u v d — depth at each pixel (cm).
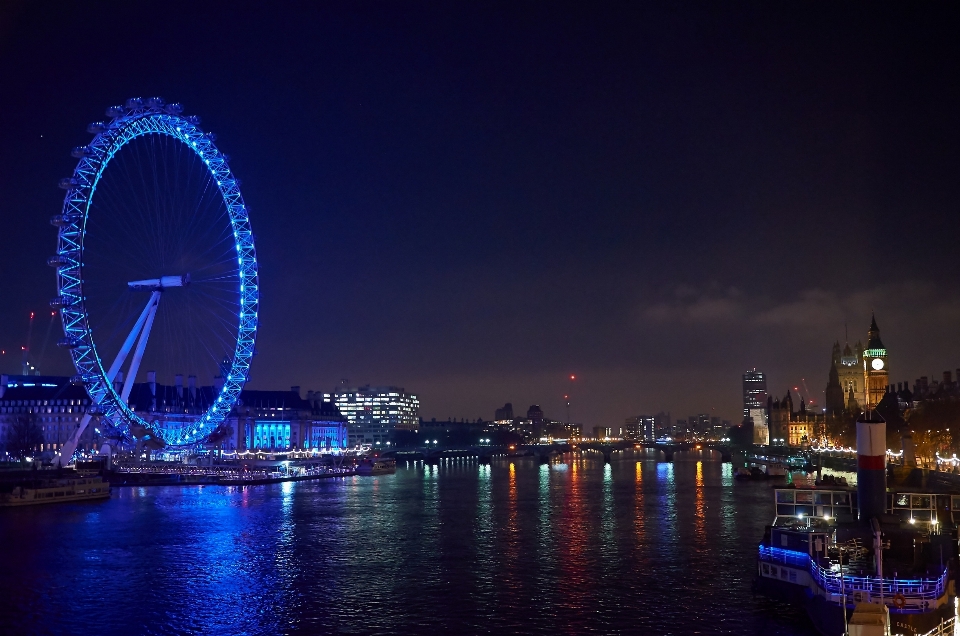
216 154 19988
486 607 9356
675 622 8588
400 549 12900
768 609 8844
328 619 8981
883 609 5900
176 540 13612
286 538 13938
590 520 16262
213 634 8538
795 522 9438
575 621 8756
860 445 8706
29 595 9938
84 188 17900
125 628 8719
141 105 18312
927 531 8188
